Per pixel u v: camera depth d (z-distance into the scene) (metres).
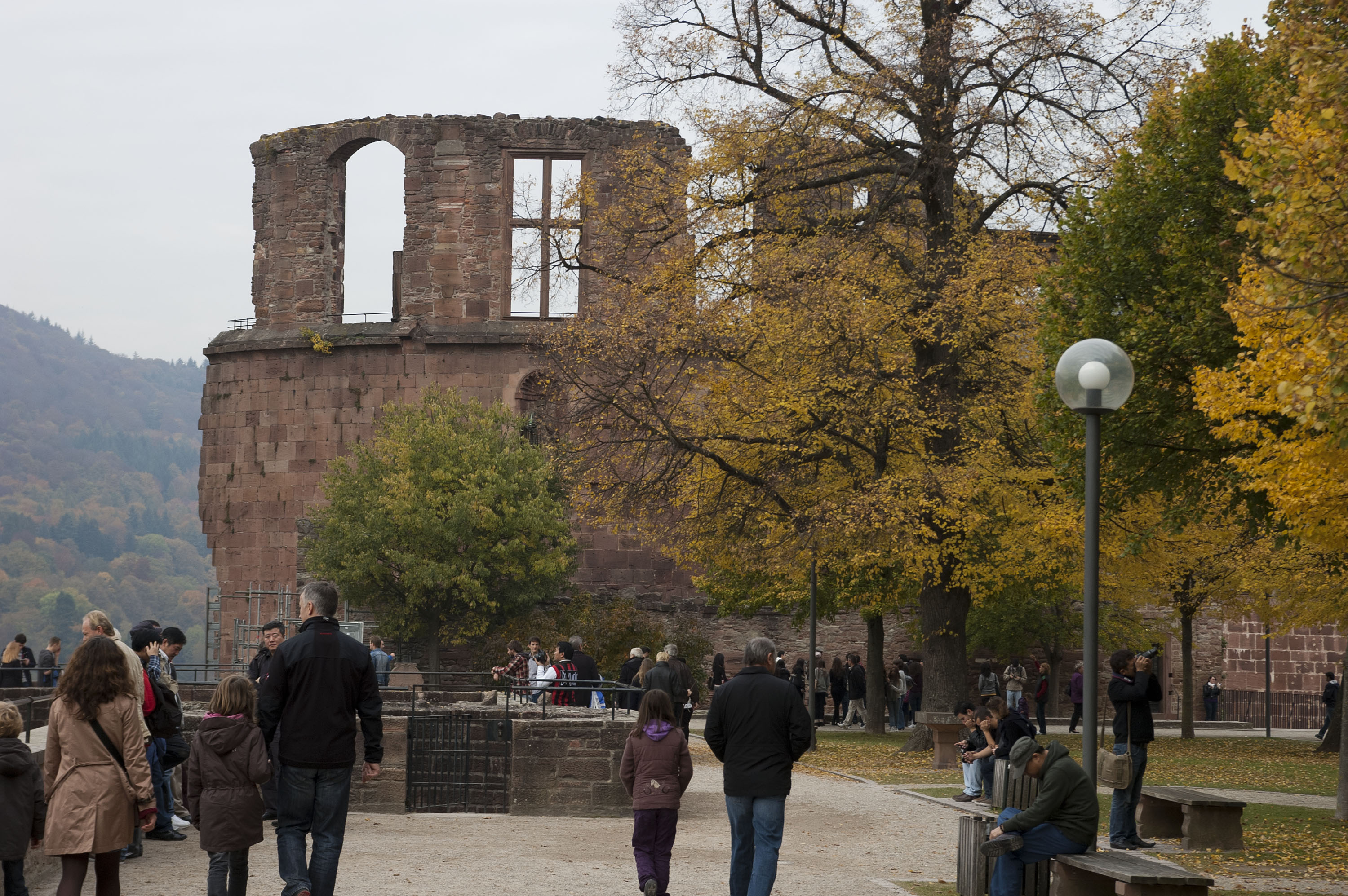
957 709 21.36
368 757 8.75
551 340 28.66
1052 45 24.23
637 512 26.98
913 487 23.41
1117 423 16.19
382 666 24.53
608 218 27.95
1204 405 12.93
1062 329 18.00
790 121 25.38
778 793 9.38
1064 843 9.48
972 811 16.67
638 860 10.17
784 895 10.62
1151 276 16.69
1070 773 9.48
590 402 28.48
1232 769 23.73
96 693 8.37
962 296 23.55
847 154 25.52
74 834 8.24
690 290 25.41
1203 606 33.25
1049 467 23.98
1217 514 20.36
